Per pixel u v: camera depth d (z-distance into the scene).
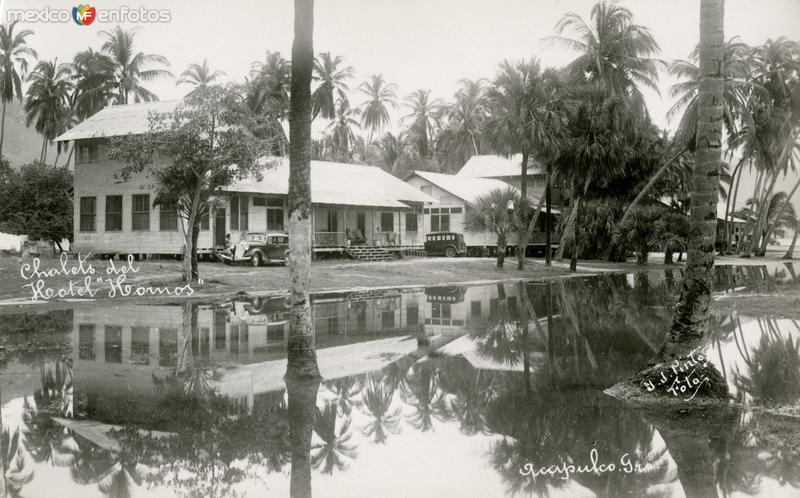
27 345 13.39
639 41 38.38
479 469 6.96
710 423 8.52
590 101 35.44
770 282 28.42
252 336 14.55
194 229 24.42
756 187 69.06
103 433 7.91
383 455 7.34
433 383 10.54
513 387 10.30
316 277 28.92
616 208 45.62
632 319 17.67
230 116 22.42
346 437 7.93
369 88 68.19
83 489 6.37
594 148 34.56
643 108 40.84
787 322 16.20
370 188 42.56
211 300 21.47
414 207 43.94
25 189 36.47
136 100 49.44
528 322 17.19
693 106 31.78
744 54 42.84
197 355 12.45
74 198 34.62
